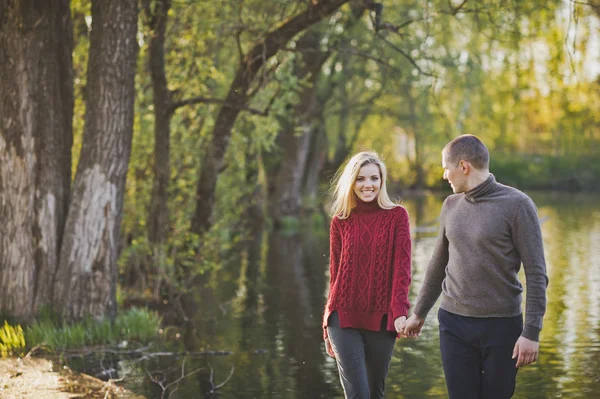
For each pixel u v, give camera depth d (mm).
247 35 12703
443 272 4773
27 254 9188
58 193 9383
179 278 13594
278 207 29047
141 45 12773
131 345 8945
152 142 13305
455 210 4578
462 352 4508
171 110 12164
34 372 7410
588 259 16875
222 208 15500
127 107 9273
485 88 27719
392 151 52219
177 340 9305
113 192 9266
